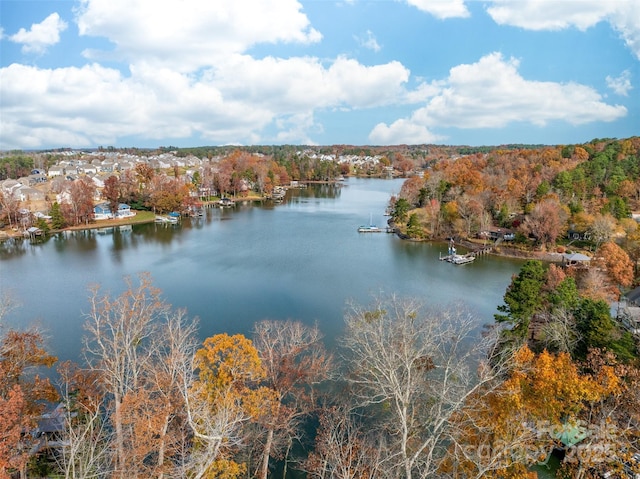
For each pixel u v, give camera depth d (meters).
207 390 23.58
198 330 48.84
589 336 34.75
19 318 52.03
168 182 138.62
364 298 60.25
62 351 43.50
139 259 82.31
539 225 85.81
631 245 69.12
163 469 21.06
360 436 28.50
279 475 27.34
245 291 63.12
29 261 80.75
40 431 25.88
